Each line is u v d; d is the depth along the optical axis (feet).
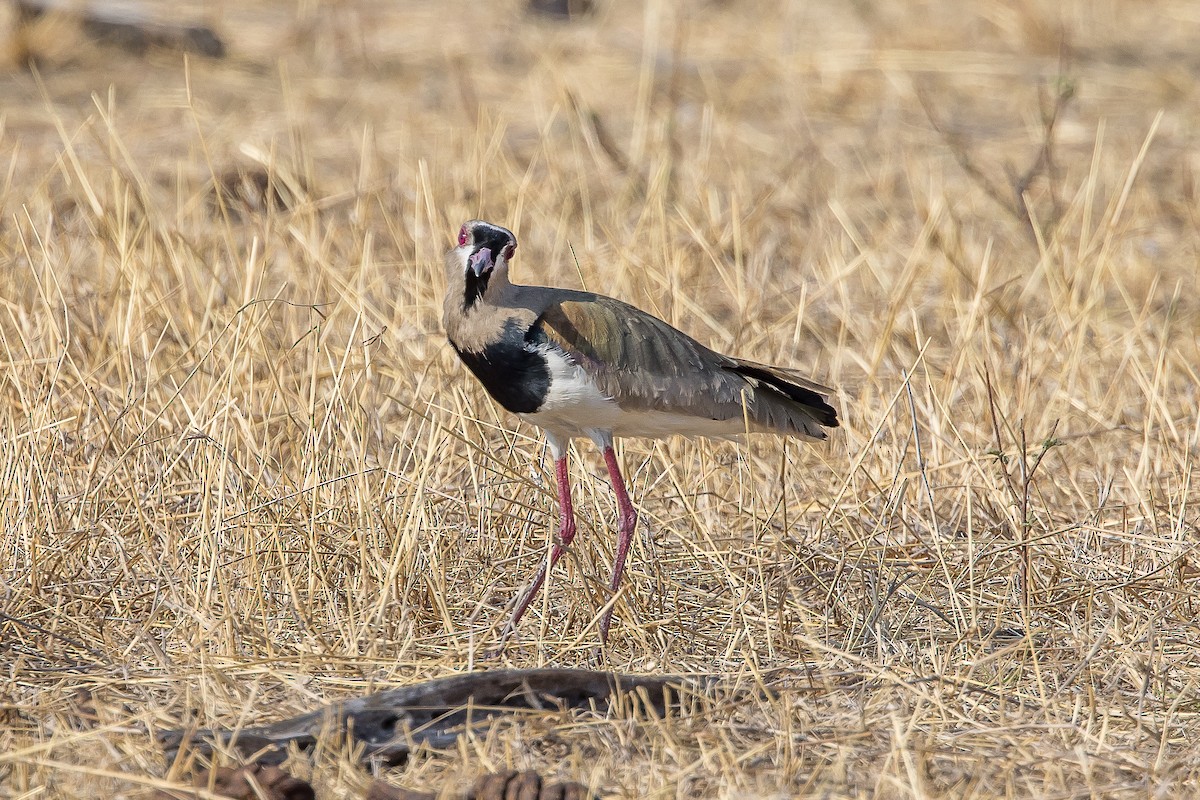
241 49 84.84
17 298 43.19
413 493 34.45
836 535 36.88
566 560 33.58
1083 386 46.26
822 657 31.01
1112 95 80.74
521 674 27.81
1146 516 37.22
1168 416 40.75
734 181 62.64
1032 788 25.32
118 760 25.44
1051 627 32.45
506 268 31.76
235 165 60.18
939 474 39.83
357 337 42.73
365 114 74.13
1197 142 72.74
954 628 32.37
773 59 84.74
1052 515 37.83
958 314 49.32
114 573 33.27
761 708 28.02
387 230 54.34
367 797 24.08
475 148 61.11
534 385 31.73
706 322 48.03
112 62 79.71
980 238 59.16
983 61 86.02
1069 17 92.48
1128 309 52.95
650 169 63.62
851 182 66.64
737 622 32.78
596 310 32.24
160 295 43.68
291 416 36.96
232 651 29.68
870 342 48.98
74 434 38.27
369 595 32.22
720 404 33.09
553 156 63.00
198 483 35.53
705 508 37.99
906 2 98.63
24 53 77.61
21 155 63.26
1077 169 68.44
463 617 32.83
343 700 27.76
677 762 25.79
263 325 41.81
